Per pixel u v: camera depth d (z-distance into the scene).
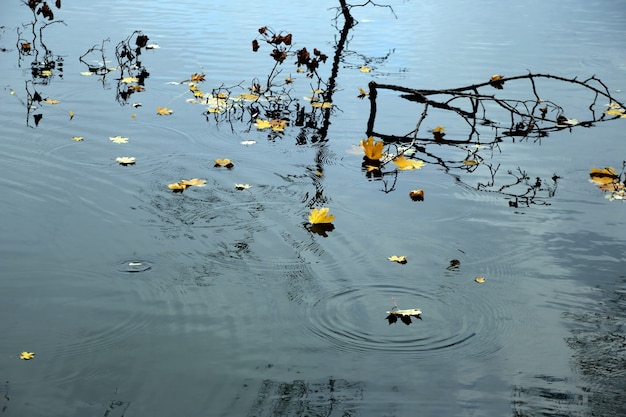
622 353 3.51
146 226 4.65
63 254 4.27
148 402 3.09
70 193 5.09
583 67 8.98
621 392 3.23
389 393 3.20
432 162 6.12
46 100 7.16
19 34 9.57
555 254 4.48
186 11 11.59
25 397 3.11
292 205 5.08
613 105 7.67
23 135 6.18
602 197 5.40
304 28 10.85
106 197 5.05
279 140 6.46
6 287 3.92
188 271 4.13
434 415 3.06
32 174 5.37
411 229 4.79
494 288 4.08
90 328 3.59
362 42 10.14
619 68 8.95
